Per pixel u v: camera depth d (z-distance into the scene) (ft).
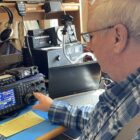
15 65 4.66
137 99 2.16
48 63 4.58
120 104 2.33
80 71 4.91
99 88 5.14
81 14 5.47
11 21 4.52
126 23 2.07
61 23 5.35
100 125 2.53
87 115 3.57
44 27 5.44
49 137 3.34
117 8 2.11
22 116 3.77
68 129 3.66
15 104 3.81
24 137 3.24
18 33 4.96
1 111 3.64
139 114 2.02
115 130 2.27
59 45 4.90
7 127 3.44
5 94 3.67
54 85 4.62
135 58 2.15
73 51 4.98
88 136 2.72
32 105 4.07
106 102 2.60
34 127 3.49
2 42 4.64
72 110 3.67
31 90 4.02
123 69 2.28
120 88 2.40
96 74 5.04
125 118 2.22
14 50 4.81
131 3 2.05
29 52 4.74
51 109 3.70
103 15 2.21
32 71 4.15
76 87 4.92
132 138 1.88
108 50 2.29
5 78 3.74
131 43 2.11
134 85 2.25
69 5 5.23
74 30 5.21
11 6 4.42
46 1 4.85
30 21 5.21
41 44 4.84
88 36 2.53
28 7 4.59
